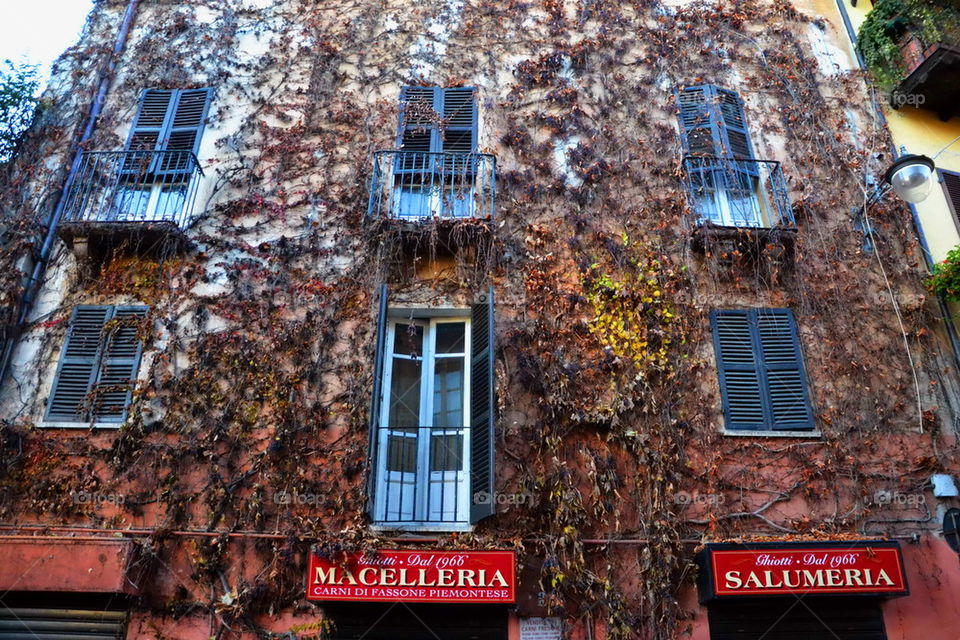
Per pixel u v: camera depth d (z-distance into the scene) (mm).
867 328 9086
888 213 9891
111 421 8305
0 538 7199
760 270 9391
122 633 7297
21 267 9062
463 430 8570
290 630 7340
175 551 7645
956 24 10664
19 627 7281
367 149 10219
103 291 9078
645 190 9867
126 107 10703
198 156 10227
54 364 8648
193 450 8086
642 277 9141
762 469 8188
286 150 10188
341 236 9445
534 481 7852
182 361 8625
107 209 9781
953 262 8852
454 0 11672
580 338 8750
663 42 11258
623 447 8125
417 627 7414
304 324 8812
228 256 9328
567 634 7316
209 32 11391
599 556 7641
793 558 7258
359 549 7262
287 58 11102
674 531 7688
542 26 11438
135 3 11688
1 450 8023
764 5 11797
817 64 11281
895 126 10859
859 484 8125
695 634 7398
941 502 8086
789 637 7445
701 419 8391
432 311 9039
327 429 8258
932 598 7617
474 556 7195
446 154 9688
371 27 11383
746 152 10469
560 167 10078
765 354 8891
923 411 8570
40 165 9945
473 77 10984
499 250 9305
